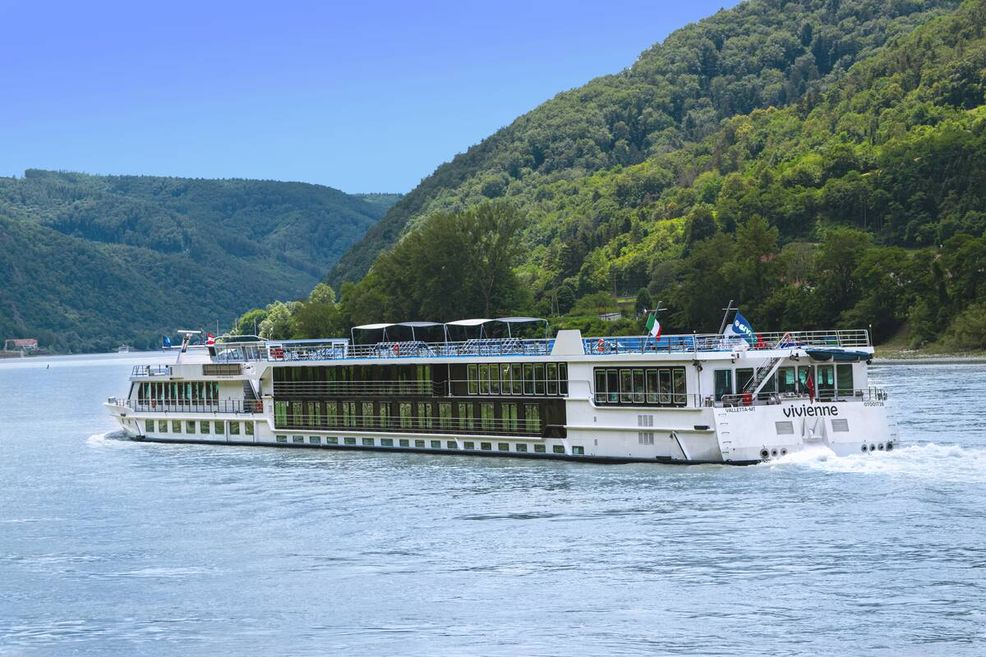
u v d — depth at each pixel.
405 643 44.03
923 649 41.06
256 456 91.94
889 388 132.75
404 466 81.56
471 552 55.62
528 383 81.44
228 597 50.81
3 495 78.62
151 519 67.62
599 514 61.50
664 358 73.12
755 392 72.19
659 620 44.88
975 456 71.25
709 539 55.28
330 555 56.75
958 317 195.12
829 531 55.56
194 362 105.69
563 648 42.62
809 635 42.69
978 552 51.22
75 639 46.38
